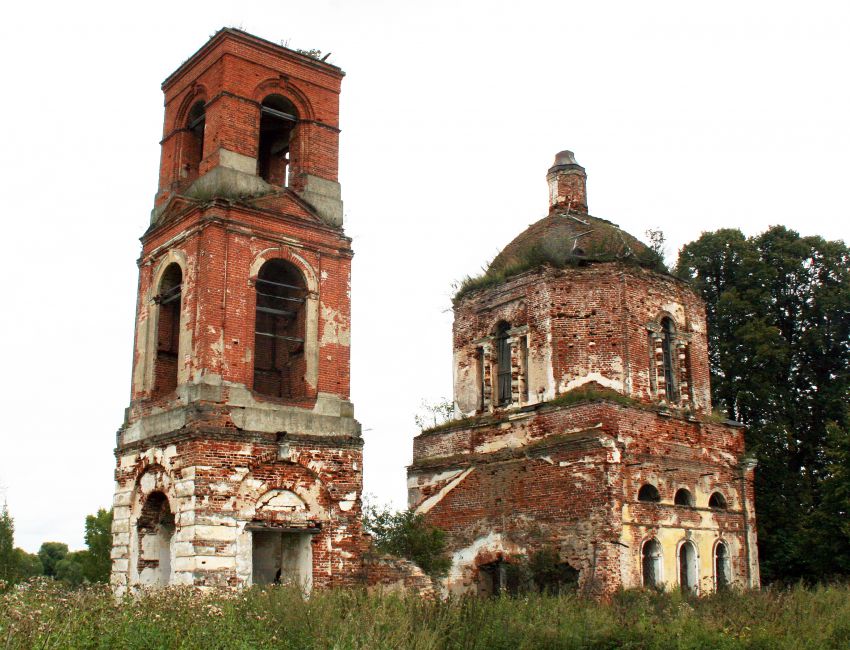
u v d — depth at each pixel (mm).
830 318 35031
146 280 22406
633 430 25172
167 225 21641
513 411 27406
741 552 27281
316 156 22531
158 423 20125
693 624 15836
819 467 34656
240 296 20109
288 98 22578
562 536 24328
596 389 26250
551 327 27188
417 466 29250
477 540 26703
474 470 27484
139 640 10844
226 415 19109
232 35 21594
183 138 23109
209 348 19312
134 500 20641
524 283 28375
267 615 13469
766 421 34562
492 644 14594
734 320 35844
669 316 28375
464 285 31078
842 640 16094
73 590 14164
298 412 20203
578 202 32625
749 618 17594
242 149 21234
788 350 34438
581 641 15102
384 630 13352
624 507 23812
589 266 27562
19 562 44094
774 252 36219
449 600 16891
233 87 21375
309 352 20938
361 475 20812
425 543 26109
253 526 18781
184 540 18266
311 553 19594
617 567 23016
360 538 20391
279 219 21141
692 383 28453
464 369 30188
